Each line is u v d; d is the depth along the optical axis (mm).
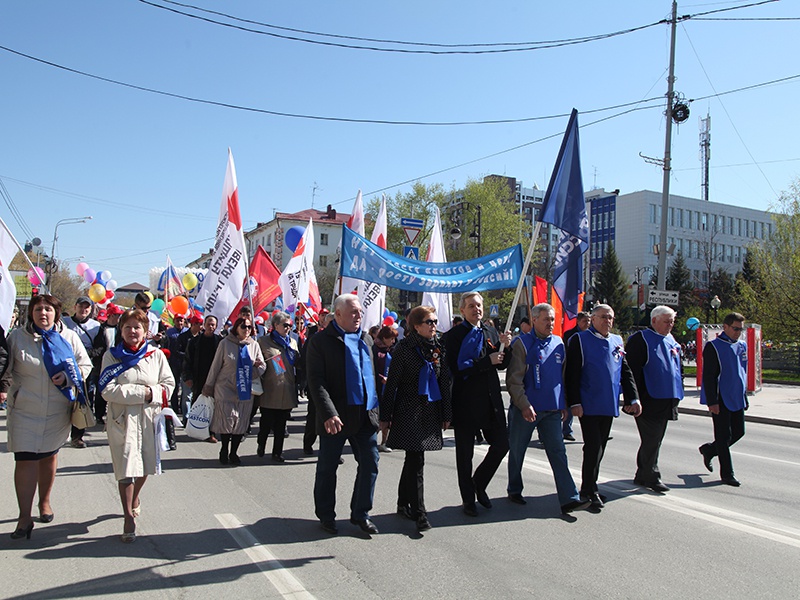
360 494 5094
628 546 4871
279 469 7594
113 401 4758
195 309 12711
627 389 6168
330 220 71188
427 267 9414
